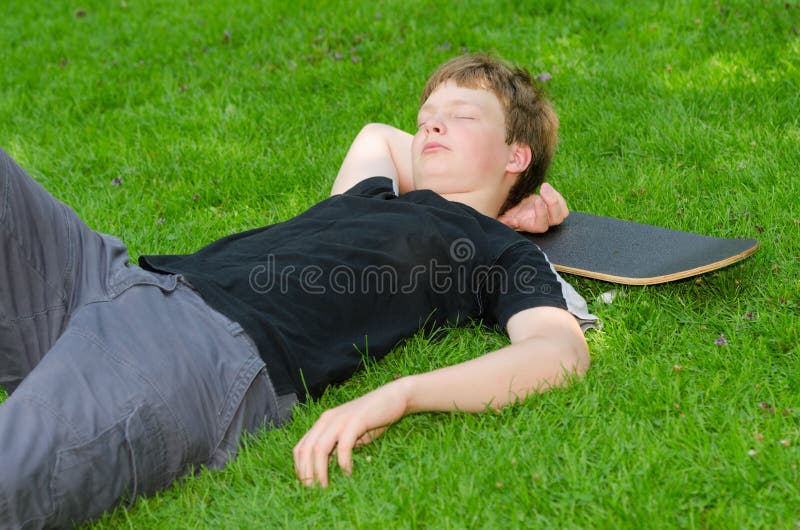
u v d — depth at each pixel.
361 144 2.95
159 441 1.75
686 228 2.87
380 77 4.47
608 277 2.38
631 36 4.52
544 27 4.76
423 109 2.61
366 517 1.65
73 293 1.96
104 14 6.14
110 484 1.70
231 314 1.96
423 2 5.24
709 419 1.89
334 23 5.14
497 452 1.78
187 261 2.19
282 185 3.53
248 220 3.23
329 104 4.34
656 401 1.96
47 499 1.62
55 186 3.69
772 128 3.45
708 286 2.54
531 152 2.63
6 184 1.85
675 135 3.46
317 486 1.74
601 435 1.83
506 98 2.58
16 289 1.89
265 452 1.87
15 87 4.96
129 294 1.93
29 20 6.25
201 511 1.73
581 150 3.54
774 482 1.67
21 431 1.62
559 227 2.77
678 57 4.20
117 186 3.67
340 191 2.80
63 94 4.72
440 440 1.84
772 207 2.85
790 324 2.23
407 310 2.24
